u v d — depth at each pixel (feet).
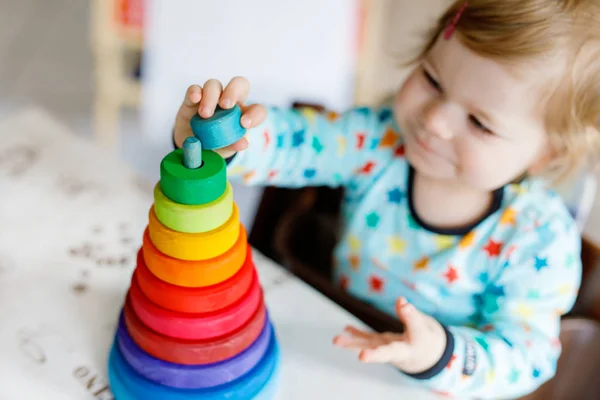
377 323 2.38
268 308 2.23
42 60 6.21
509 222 2.54
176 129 2.08
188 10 4.66
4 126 2.96
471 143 2.23
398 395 2.02
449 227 2.61
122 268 2.34
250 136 2.33
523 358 2.29
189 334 1.70
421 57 2.53
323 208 3.07
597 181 3.79
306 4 4.74
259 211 2.98
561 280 2.43
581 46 2.09
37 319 2.11
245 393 1.82
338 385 2.02
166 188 1.57
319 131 2.71
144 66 4.87
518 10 2.08
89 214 2.55
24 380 1.92
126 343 1.81
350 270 2.85
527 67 2.07
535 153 2.31
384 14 5.66
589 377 2.66
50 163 2.78
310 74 4.93
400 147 2.73
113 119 5.19
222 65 4.80
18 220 2.47
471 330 2.29
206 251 1.62
